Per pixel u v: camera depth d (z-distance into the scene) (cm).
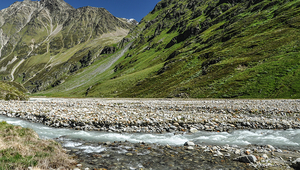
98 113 2708
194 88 8562
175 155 1210
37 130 1997
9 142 1148
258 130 1986
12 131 1356
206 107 3309
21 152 1046
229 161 1107
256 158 1130
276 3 16312
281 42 9238
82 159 1116
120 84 17200
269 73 6894
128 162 1078
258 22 14938
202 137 1725
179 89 9125
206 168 1004
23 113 2948
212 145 1469
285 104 3566
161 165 1041
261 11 16962
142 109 3350
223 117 2455
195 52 17000
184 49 19712
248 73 7638
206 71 10019
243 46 11275
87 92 19400
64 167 966
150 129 2025
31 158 991
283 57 7525
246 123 2166
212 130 1997
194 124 2153
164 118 2336
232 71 8550
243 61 9088
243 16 18612
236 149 1327
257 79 6875
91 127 2106
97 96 16050
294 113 2716
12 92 5800
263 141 1571
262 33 12244
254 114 2780
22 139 1265
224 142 1555
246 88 6644
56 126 2205
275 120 2266
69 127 2164
